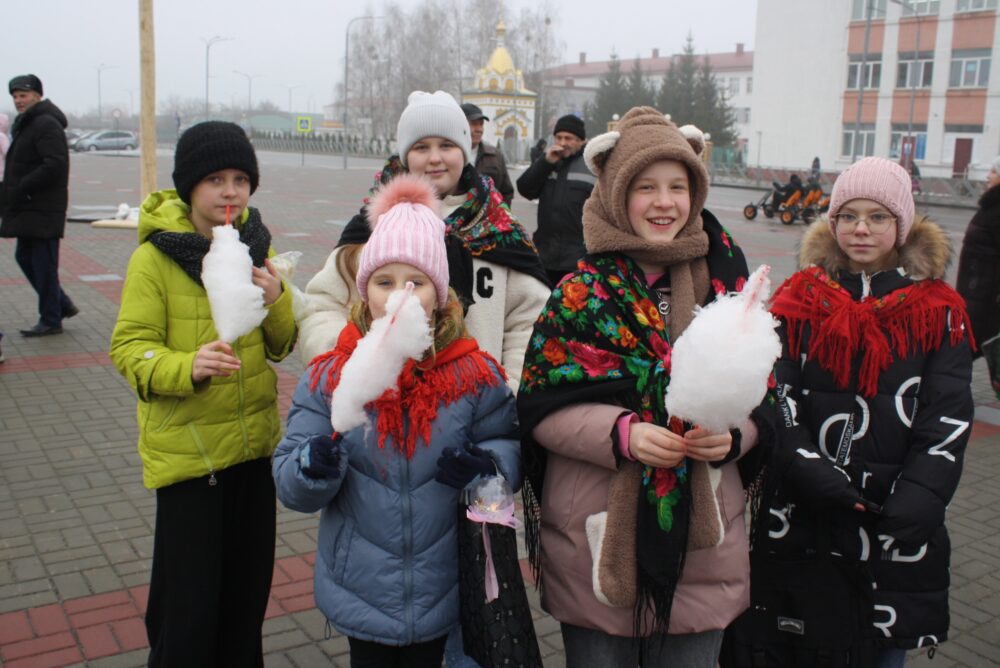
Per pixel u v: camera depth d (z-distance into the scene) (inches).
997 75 1620.3
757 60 2037.4
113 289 404.2
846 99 1870.1
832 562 100.8
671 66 2938.0
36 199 299.6
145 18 530.9
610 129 97.2
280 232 652.7
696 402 70.1
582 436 83.6
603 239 86.7
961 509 192.1
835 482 96.6
